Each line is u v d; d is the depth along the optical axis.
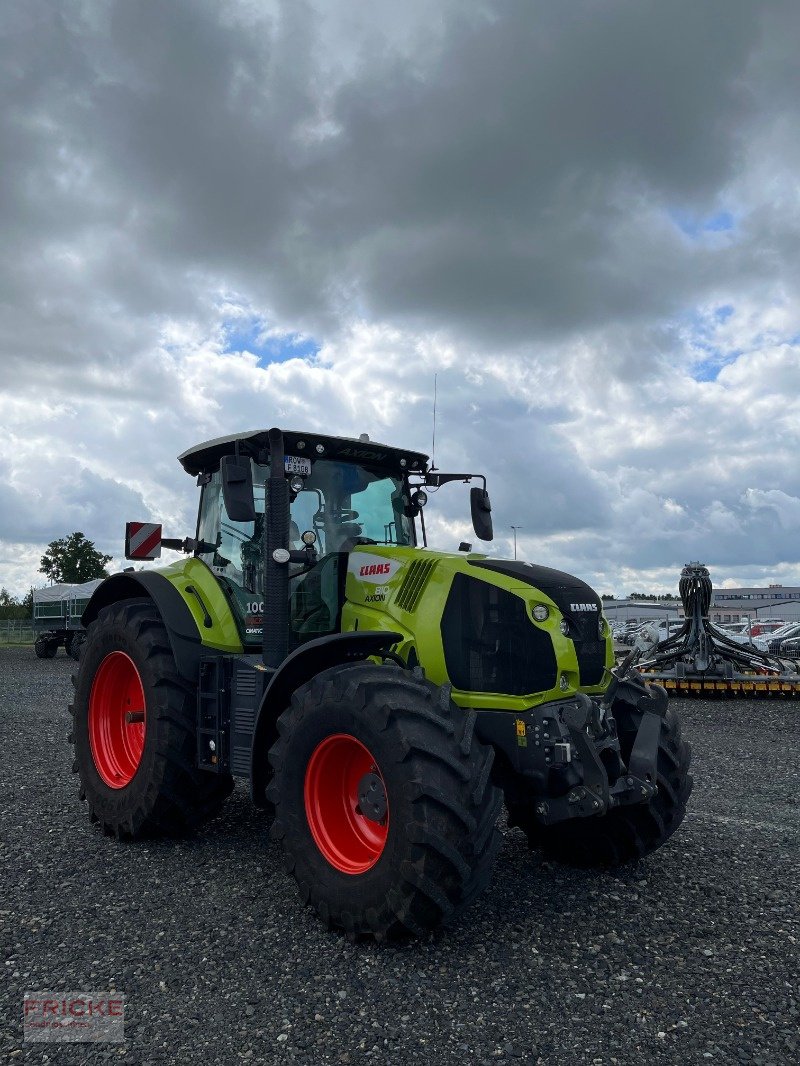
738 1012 2.84
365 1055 2.59
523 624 3.90
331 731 3.59
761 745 8.64
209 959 3.28
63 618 26.77
